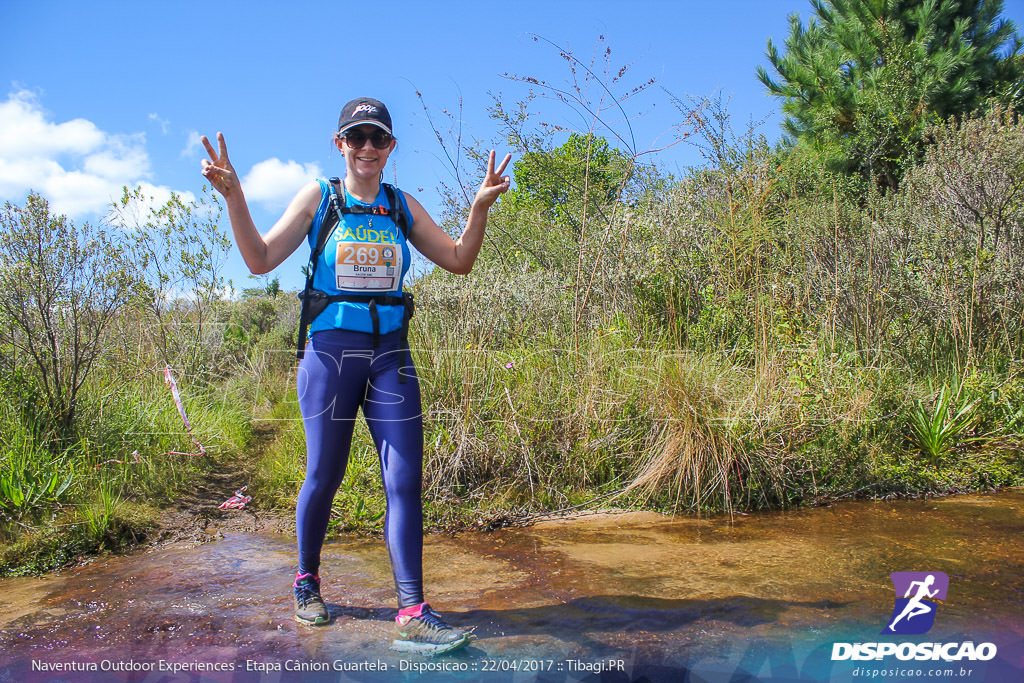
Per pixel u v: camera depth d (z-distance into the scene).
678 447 4.55
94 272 5.14
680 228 6.38
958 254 6.12
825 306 6.04
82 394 5.03
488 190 2.97
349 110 2.85
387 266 2.84
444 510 4.33
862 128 12.53
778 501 4.50
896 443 5.04
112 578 3.41
